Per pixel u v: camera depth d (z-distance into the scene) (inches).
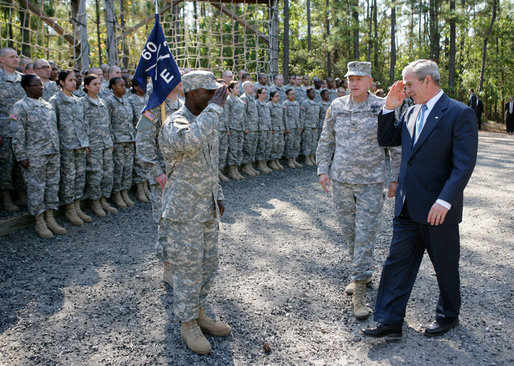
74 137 217.3
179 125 104.0
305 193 306.0
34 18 430.0
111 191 257.6
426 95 116.6
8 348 117.0
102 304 142.7
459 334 123.5
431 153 114.3
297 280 161.6
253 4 524.7
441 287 121.6
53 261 178.4
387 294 122.0
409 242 121.3
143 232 217.8
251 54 684.7
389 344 119.6
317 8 1215.6
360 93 137.3
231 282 159.3
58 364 110.4
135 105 265.1
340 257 185.5
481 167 395.5
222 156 339.0
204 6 666.8
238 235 212.8
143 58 141.7
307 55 1070.4
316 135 436.5
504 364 109.2
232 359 112.8
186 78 110.9
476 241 202.5
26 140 195.0
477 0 916.0
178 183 110.1
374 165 138.3
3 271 166.7
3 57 222.1
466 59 1198.9
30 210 198.2
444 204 107.9
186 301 113.3
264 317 134.3
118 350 116.7
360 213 139.5
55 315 135.1
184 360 112.3
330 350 117.0
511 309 137.7
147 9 496.7
